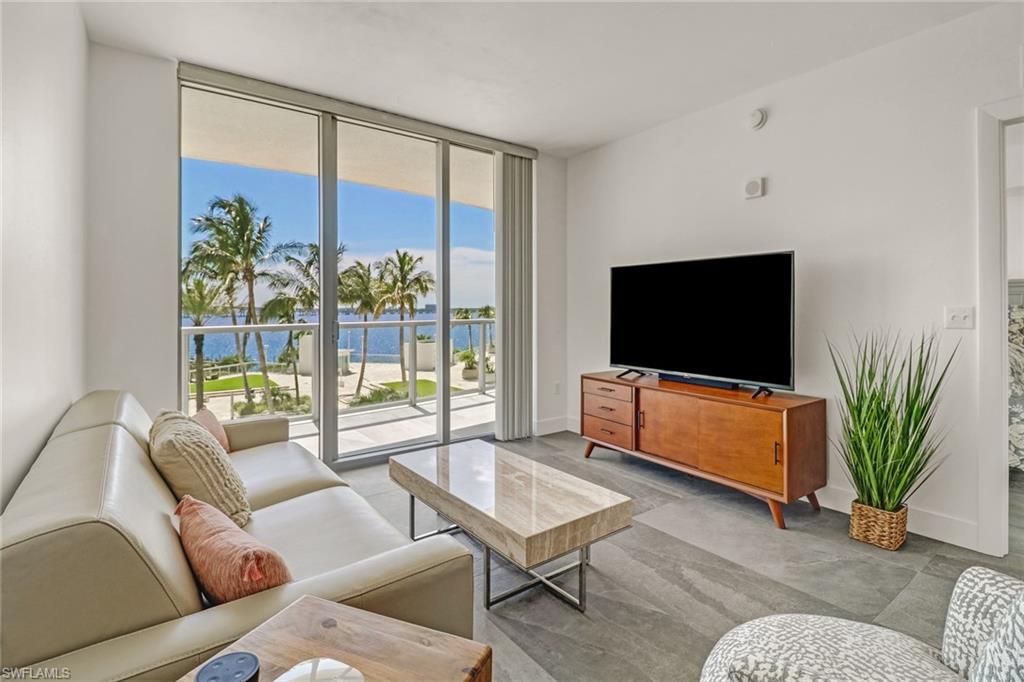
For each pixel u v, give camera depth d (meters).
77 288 2.29
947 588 2.10
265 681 0.77
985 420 2.40
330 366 3.59
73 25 2.16
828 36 2.61
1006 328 2.37
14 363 1.23
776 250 3.19
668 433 3.29
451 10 2.39
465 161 4.44
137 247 2.77
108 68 2.69
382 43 2.70
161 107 2.83
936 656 1.05
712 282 3.24
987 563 2.30
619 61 2.88
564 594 2.03
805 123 3.04
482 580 2.18
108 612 0.86
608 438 3.71
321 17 2.45
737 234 3.40
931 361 2.57
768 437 2.74
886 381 2.49
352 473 3.59
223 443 2.42
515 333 4.45
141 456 1.48
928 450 2.57
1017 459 3.45
